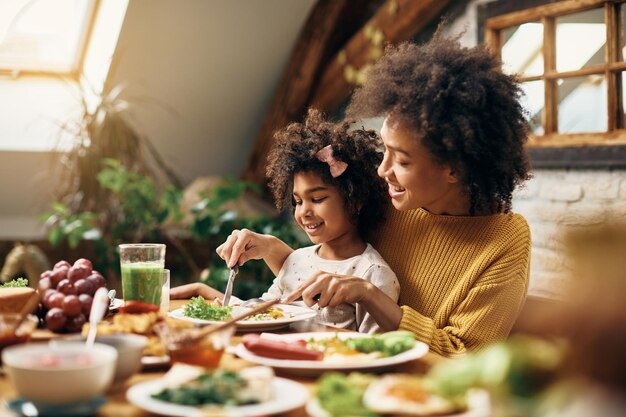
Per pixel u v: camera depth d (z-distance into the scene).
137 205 4.05
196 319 1.59
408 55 1.78
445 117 1.68
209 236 4.27
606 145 3.02
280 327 1.63
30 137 4.61
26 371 0.98
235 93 4.54
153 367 1.26
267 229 3.93
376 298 1.60
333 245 1.96
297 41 4.31
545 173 3.29
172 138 4.72
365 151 1.93
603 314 0.78
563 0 3.11
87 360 1.04
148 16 3.93
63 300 1.47
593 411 0.80
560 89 3.42
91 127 4.18
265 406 1.00
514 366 0.91
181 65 4.27
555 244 3.21
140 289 1.65
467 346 1.69
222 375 1.05
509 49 3.52
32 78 4.62
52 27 4.42
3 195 4.80
